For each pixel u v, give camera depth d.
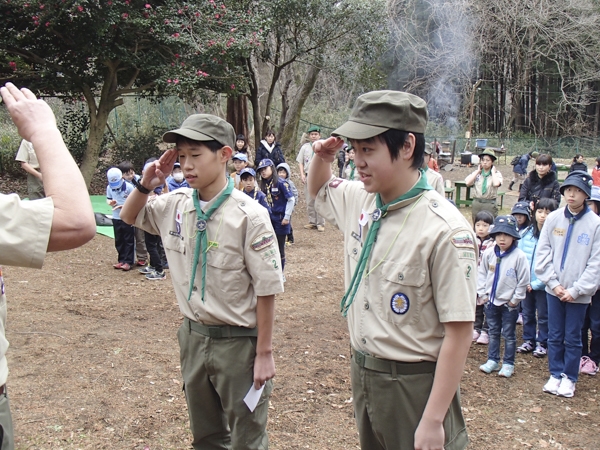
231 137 2.56
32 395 3.88
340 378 4.39
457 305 1.87
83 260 7.92
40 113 1.54
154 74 11.88
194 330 2.60
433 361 2.02
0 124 17.39
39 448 3.26
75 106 18.27
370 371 2.08
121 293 6.48
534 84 33.94
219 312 2.51
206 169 2.46
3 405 1.69
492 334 4.70
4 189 12.74
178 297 2.66
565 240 4.21
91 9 9.91
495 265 4.63
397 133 1.90
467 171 22.62
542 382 4.53
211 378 2.60
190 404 2.71
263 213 2.53
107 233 9.59
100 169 15.05
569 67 32.12
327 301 6.52
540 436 3.67
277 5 13.12
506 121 33.53
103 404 3.81
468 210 13.33
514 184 18.78
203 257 2.51
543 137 31.42
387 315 2.01
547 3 28.98
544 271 4.30
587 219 4.18
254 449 2.62
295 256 8.89
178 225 2.62
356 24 13.78
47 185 1.45
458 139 27.73
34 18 9.91
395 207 2.01
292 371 4.50
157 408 3.79
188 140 2.44
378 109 1.90
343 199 2.34
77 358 4.54
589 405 4.13
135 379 4.21
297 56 14.45
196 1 11.05
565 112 32.88
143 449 3.30
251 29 11.38
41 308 5.72
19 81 12.20
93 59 12.20
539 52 30.50
